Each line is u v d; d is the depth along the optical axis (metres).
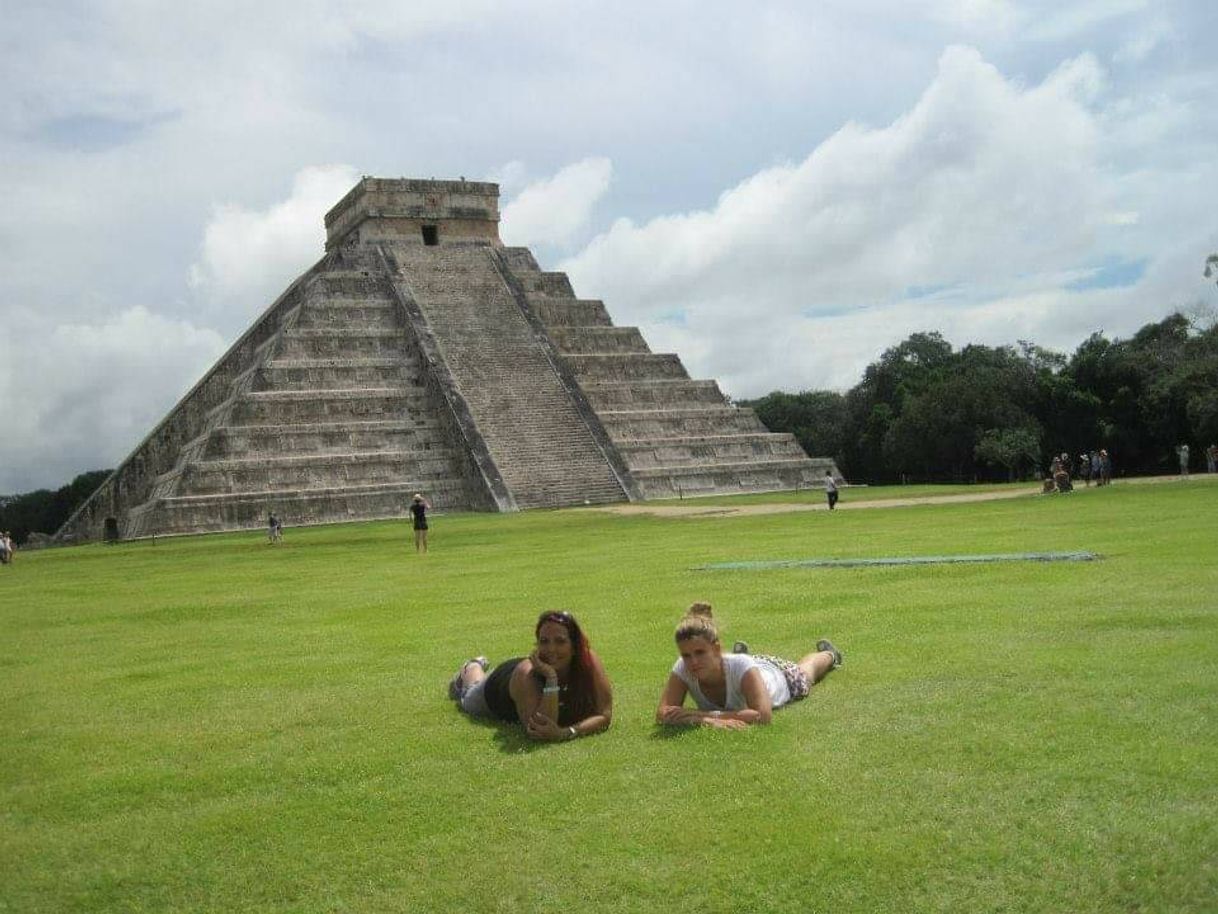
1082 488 53.25
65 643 17.44
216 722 10.93
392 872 7.20
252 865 7.39
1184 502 35.28
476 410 74.62
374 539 45.78
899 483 113.38
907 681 10.73
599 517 53.97
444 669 13.01
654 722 10.05
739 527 39.47
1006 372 99.12
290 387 74.81
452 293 83.88
